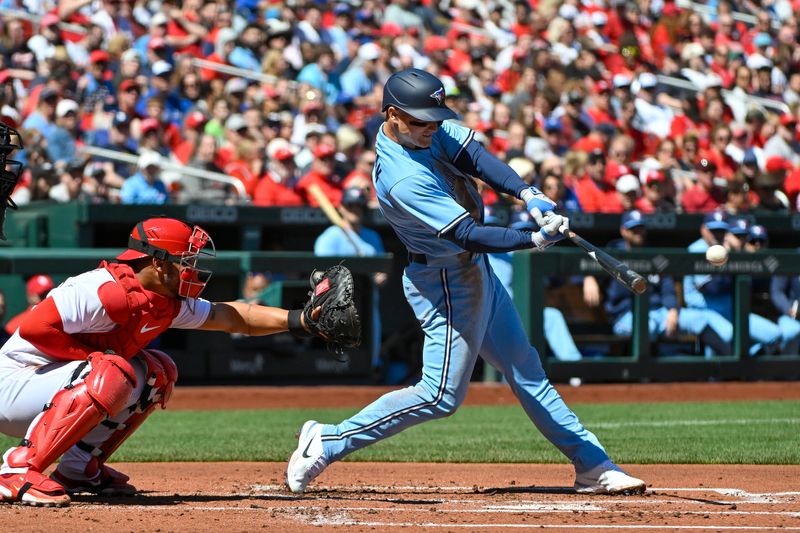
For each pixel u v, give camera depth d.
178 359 43.41
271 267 42.72
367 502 19.17
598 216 47.81
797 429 32.91
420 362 48.03
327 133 48.88
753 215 49.31
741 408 39.72
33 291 41.12
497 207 46.53
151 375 19.17
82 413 17.94
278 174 47.97
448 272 19.09
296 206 46.00
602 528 16.42
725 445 28.78
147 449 28.58
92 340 18.53
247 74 55.19
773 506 18.92
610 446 28.61
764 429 32.94
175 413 38.69
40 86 49.91
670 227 48.50
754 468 24.84
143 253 18.27
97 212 43.03
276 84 54.44
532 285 43.97
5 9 56.66
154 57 53.28
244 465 25.84
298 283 43.22
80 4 56.06
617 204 50.41
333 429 19.75
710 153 56.16
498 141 54.03
